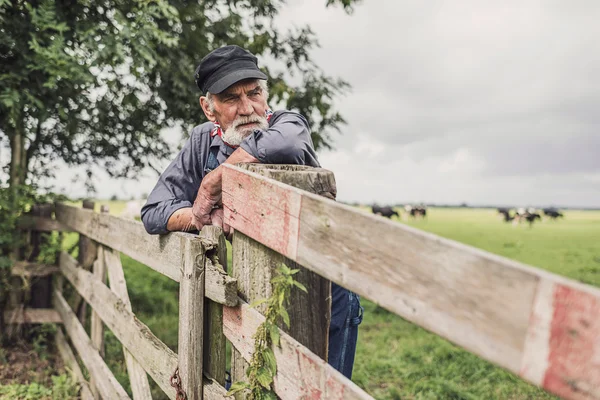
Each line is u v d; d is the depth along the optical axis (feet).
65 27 15.15
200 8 21.81
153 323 20.94
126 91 20.48
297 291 5.22
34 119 18.30
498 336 2.78
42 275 18.01
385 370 18.20
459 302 2.98
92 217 13.67
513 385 16.60
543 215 220.23
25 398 14.33
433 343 20.61
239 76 7.31
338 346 7.11
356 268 3.76
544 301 2.57
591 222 210.18
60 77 15.62
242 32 23.27
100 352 12.91
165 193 8.05
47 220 18.40
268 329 4.86
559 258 56.13
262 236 5.04
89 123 20.92
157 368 7.87
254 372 5.02
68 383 14.89
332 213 4.00
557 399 15.67
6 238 17.04
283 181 5.34
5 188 17.48
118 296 10.85
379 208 173.17
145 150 22.88
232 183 5.75
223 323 6.14
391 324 24.12
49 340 18.81
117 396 10.19
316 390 4.27
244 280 5.66
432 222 166.20
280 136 6.93
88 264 14.65
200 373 6.40
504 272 2.76
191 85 20.68
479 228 133.80
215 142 7.95
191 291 6.32
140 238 9.12
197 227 7.05
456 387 16.01
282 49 24.18
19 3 15.84
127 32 16.24
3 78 15.15
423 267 3.22
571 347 2.47
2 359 16.67
